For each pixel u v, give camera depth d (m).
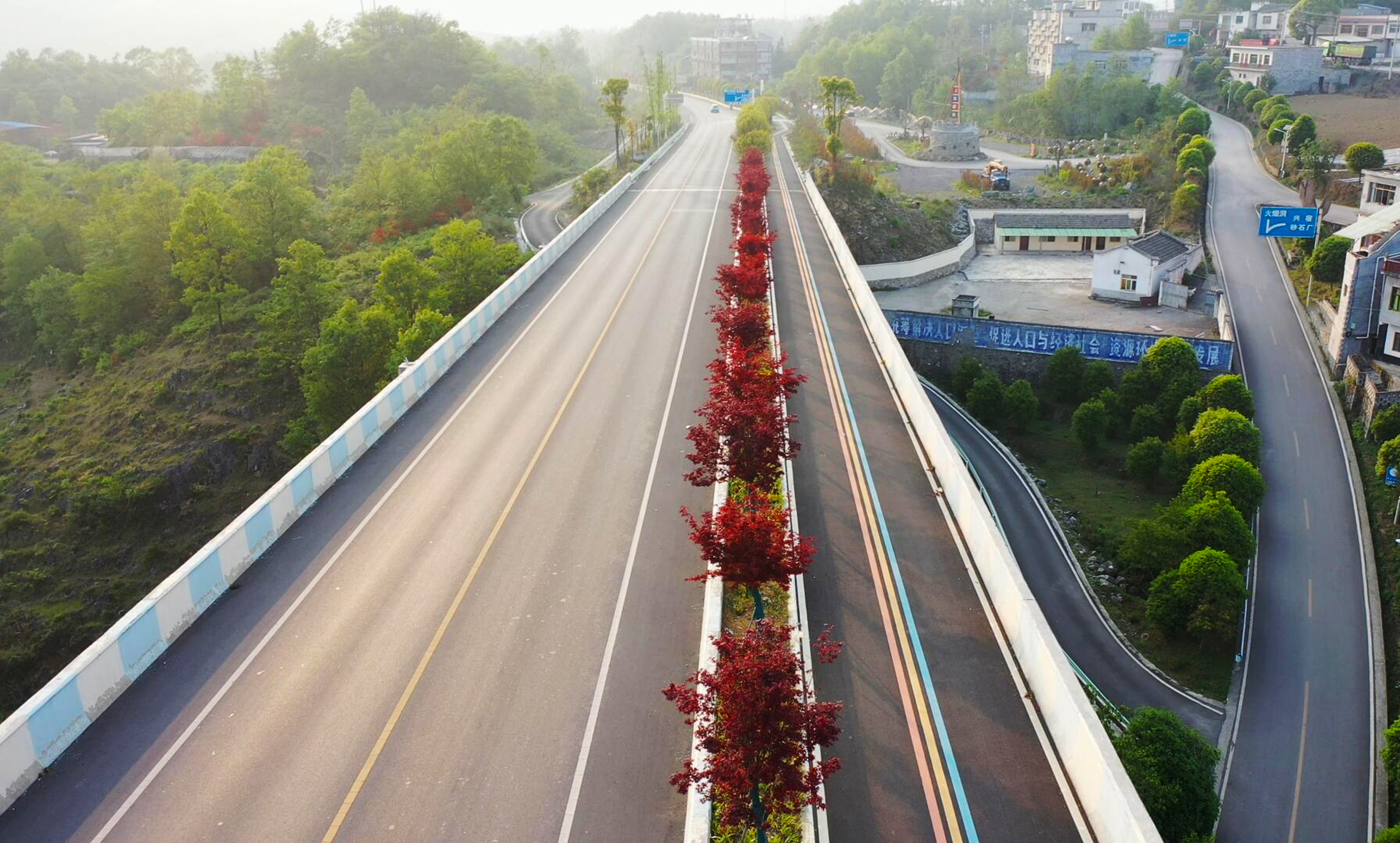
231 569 21.83
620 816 15.01
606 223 63.47
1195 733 25.69
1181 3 190.50
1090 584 38.00
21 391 67.19
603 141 140.00
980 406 51.09
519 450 28.78
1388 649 33.94
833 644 15.98
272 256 69.62
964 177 93.25
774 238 47.66
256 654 19.23
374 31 143.38
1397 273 47.94
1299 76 114.88
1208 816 24.08
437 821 14.93
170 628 19.61
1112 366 53.56
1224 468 39.72
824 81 83.81
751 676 13.38
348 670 18.66
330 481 26.61
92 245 71.56
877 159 105.94
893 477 28.17
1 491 52.38
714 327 40.00
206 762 16.30
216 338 61.19
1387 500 40.56
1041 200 86.06
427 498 25.86
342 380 48.22
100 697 17.61
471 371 35.69
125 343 65.44
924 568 23.22
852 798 15.97
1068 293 67.50
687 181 81.12
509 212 81.12
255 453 51.97
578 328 40.59
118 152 121.12
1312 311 58.81
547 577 21.86
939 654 19.88
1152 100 114.75
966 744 17.23
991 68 167.50
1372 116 99.00
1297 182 82.31
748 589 20.86
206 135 122.12
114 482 48.78
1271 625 35.41
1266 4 155.62
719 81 188.00
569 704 17.61
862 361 38.03
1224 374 49.16
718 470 24.31
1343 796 28.52
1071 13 146.88
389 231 75.56
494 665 18.75
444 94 137.75
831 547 24.23
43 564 46.34
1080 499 44.16
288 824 14.91
